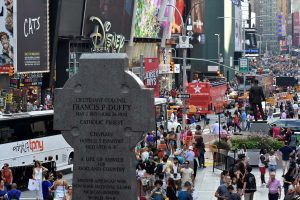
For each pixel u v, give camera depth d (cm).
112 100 1809
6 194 3022
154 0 9969
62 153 4281
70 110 1831
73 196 1844
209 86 7519
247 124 6225
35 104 6538
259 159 4059
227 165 4259
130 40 9156
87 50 8162
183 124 5909
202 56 15238
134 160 1834
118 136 1816
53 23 7150
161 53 10894
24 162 3994
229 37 16475
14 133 3944
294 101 8694
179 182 3275
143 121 1798
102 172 1830
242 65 9962
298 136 5119
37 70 6819
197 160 4388
